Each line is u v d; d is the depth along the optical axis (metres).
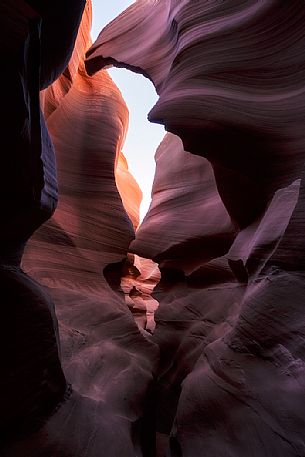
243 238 8.30
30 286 3.89
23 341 3.68
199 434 4.93
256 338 4.78
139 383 7.45
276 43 6.85
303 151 6.43
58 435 3.98
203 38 7.96
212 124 7.21
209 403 5.07
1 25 2.26
